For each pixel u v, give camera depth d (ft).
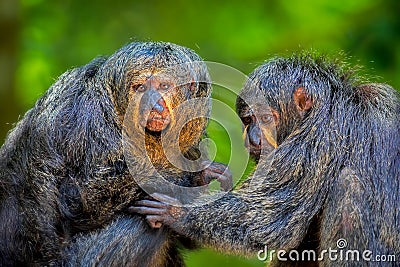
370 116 37.55
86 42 68.95
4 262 36.24
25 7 68.18
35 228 35.53
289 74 38.81
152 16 70.08
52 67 66.64
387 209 36.14
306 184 36.83
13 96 59.06
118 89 35.37
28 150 36.22
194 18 70.64
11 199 36.47
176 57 35.14
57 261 35.27
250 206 36.42
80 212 35.40
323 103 37.96
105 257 34.53
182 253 39.09
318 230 37.09
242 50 69.97
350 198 35.78
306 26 69.21
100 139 35.32
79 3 69.67
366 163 36.65
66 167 35.58
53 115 35.94
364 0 67.77
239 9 71.46
